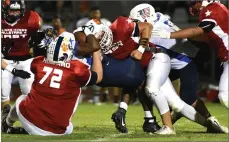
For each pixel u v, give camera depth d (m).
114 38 17.17
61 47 16.41
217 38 18.12
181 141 15.85
